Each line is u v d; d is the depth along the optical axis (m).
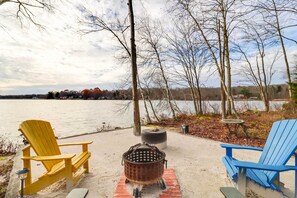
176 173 3.22
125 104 10.30
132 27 6.53
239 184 2.06
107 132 6.93
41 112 17.41
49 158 2.44
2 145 5.36
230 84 9.77
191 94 12.09
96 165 3.65
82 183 2.89
